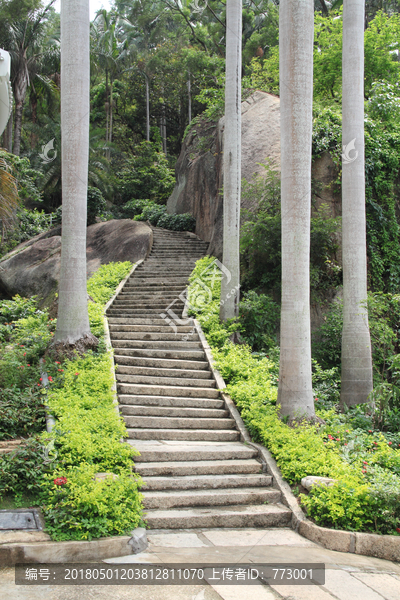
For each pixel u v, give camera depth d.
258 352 9.41
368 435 6.11
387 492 4.31
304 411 6.30
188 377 7.89
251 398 6.84
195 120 20.03
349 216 7.84
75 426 5.12
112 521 3.92
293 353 6.39
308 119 6.46
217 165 14.92
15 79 21.27
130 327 9.45
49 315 10.16
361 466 5.04
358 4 7.97
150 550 3.83
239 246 10.82
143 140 31.92
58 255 14.41
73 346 7.49
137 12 32.44
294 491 5.01
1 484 4.23
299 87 6.39
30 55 21.92
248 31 24.58
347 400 7.55
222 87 15.80
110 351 8.05
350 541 4.10
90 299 10.86
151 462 5.40
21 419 5.51
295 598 3.08
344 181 7.94
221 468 5.38
